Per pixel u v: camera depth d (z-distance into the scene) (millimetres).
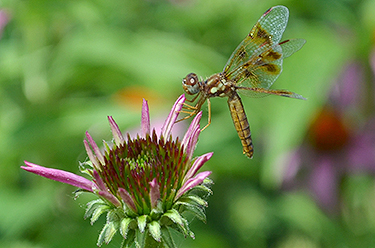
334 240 496
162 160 422
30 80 503
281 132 467
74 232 479
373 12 489
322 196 498
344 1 500
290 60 470
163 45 507
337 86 496
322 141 500
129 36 507
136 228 418
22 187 493
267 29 446
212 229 501
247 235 508
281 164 499
